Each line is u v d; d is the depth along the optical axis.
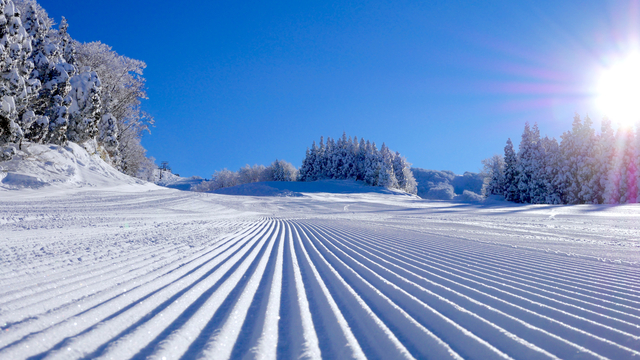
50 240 4.77
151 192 24.53
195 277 2.70
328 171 85.81
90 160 24.83
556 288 2.54
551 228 11.41
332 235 7.59
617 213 21.14
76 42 32.84
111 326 1.48
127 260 3.29
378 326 1.64
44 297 1.87
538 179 42.47
